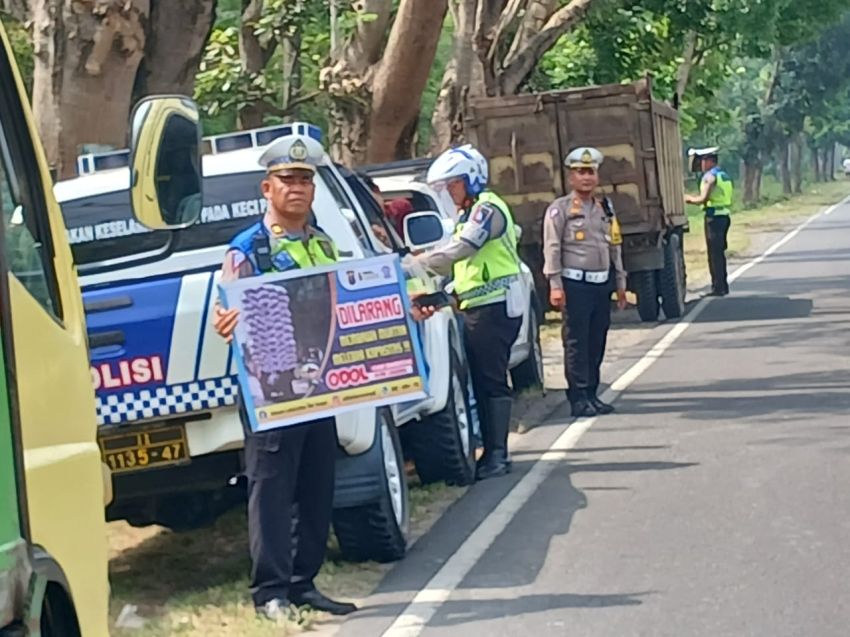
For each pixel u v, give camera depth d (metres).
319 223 7.83
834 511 8.56
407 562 8.02
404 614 7.00
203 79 16.62
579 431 11.79
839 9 31.47
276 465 6.98
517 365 13.67
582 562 7.77
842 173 136.25
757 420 11.73
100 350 7.18
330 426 7.11
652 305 20.03
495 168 19.36
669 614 6.78
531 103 19.23
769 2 27.86
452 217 11.94
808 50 69.25
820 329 18.28
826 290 24.12
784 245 38.81
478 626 6.74
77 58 10.57
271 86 18.17
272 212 6.96
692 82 36.91
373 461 7.64
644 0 27.55
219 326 6.80
